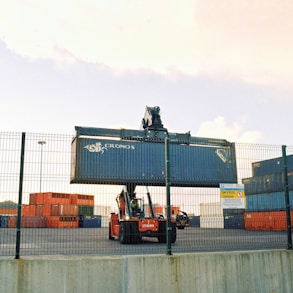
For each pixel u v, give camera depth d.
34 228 13.48
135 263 7.72
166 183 8.66
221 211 9.91
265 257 8.80
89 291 7.44
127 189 15.07
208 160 25.88
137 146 24.23
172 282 7.84
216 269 8.24
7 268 7.27
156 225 15.02
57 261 7.45
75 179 11.66
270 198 10.79
